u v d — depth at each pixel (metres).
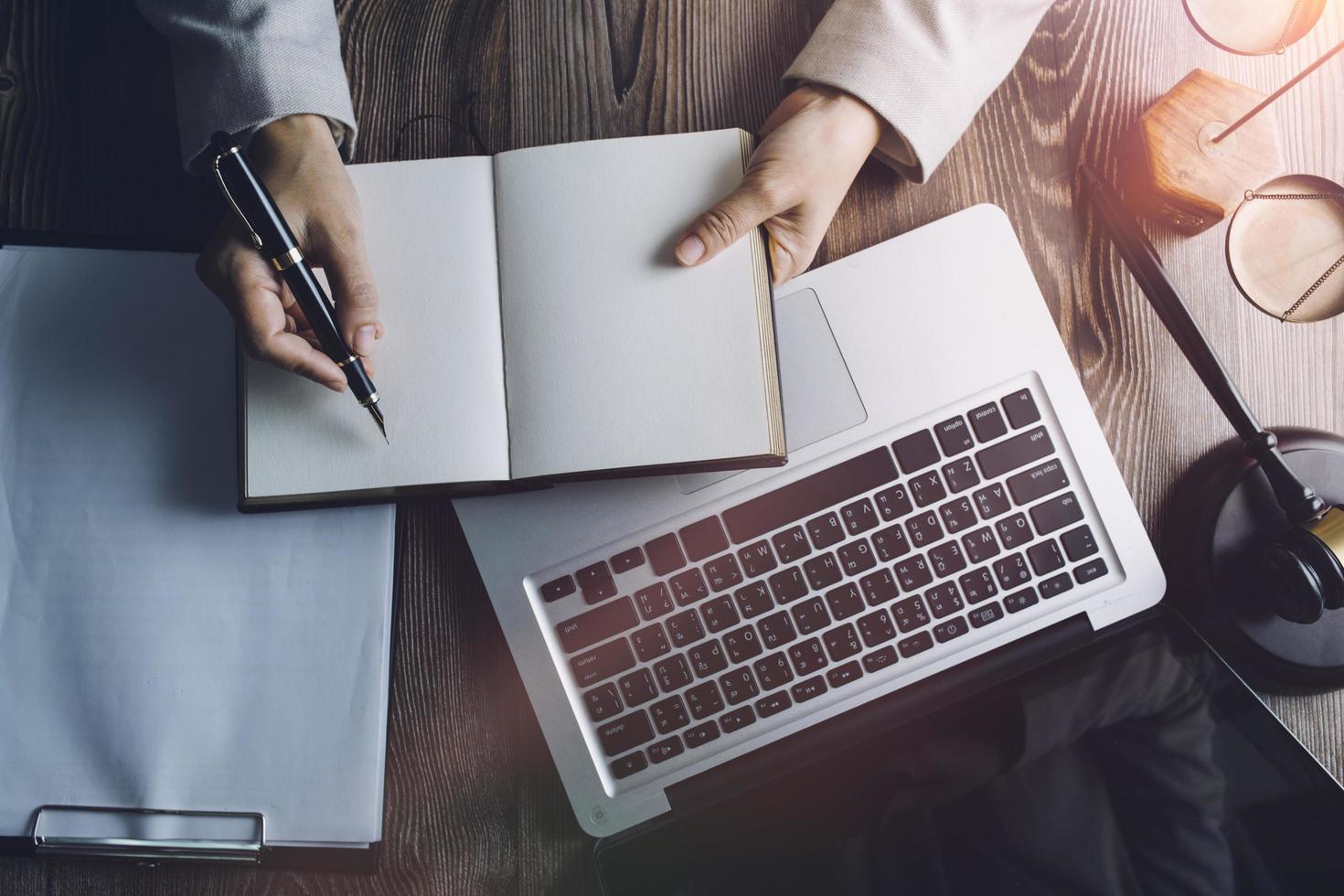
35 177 0.62
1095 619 0.58
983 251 0.60
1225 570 0.59
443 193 0.54
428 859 0.58
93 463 0.58
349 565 0.58
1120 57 0.66
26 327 0.59
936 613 0.57
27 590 0.57
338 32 0.61
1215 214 0.60
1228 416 0.59
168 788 0.55
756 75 0.65
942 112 0.59
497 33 0.65
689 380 0.51
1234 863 0.48
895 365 0.59
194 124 0.56
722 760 0.56
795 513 0.57
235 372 0.59
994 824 0.51
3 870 0.57
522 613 0.57
